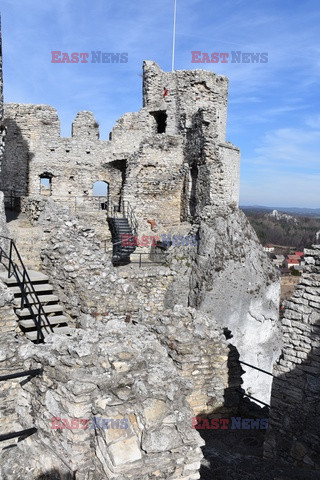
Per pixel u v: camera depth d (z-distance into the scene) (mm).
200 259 15953
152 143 20000
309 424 7039
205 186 18484
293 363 7312
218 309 15836
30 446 5547
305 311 7211
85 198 22203
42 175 21906
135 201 19953
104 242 18484
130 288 9977
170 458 4469
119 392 4684
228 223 16797
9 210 16234
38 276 10125
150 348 5496
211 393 8398
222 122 22625
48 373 5176
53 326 9086
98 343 5203
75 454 4613
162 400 4758
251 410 8695
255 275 16875
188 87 21453
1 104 12141
